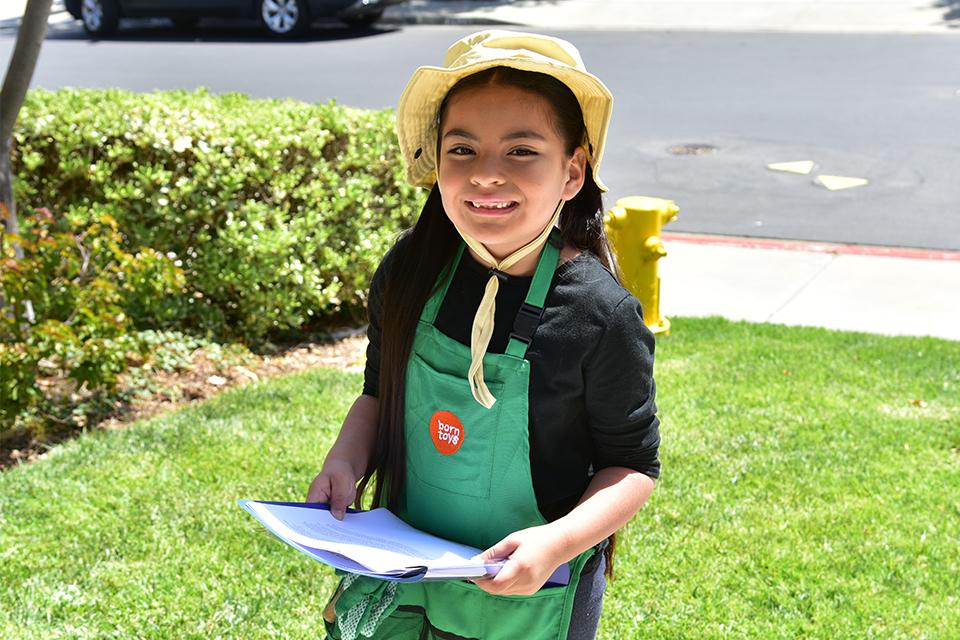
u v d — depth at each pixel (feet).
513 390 5.74
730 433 15.06
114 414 15.93
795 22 58.49
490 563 5.37
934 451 14.51
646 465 6.04
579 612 6.31
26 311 16.05
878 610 10.77
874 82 44.04
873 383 17.03
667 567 11.55
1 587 10.87
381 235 20.40
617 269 6.36
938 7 59.67
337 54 53.42
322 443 14.56
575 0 67.72
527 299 5.82
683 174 32.14
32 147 18.81
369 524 5.89
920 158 33.19
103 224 18.11
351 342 20.12
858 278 23.39
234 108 21.08
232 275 18.43
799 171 32.17
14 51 15.34
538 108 5.69
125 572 11.25
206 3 59.11
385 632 6.43
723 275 23.76
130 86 45.68
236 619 10.43
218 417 15.44
